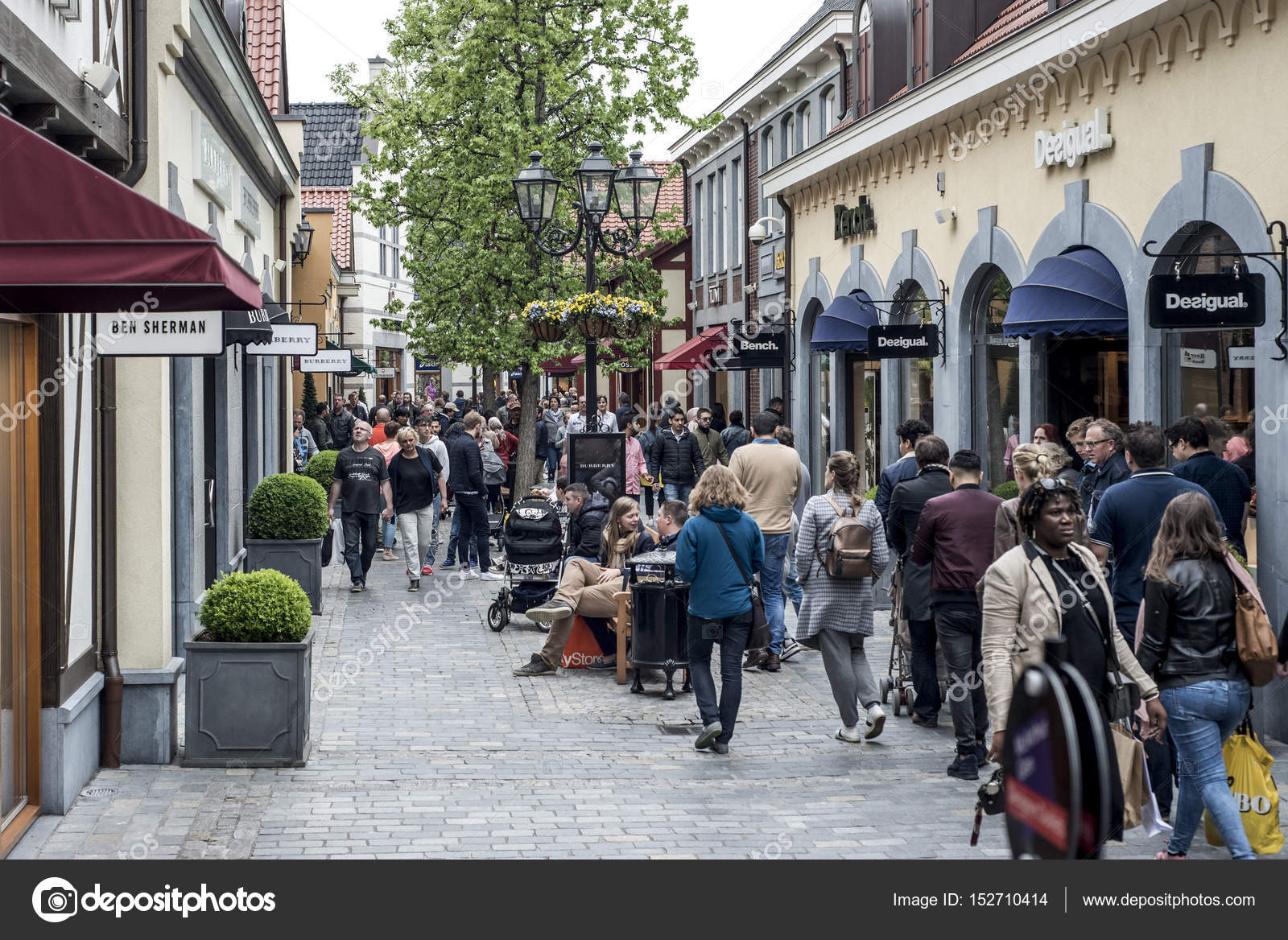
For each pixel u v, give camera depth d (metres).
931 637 9.88
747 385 31.53
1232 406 10.73
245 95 13.20
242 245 15.75
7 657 7.17
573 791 8.21
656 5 28.20
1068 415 14.27
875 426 21.09
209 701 8.67
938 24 17.83
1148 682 6.40
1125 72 12.27
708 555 9.16
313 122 48.97
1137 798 6.28
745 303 31.67
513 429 30.27
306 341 16.34
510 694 11.19
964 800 8.04
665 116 28.56
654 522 21.20
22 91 6.75
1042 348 14.52
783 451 12.41
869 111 20.39
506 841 7.19
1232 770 6.80
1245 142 10.41
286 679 8.71
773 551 12.27
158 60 9.16
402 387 56.19
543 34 27.86
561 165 27.89
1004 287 15.62
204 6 10.27
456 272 28.75
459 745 9.41
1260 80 10.20
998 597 6.37
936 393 17.22
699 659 9.27
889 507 10.59
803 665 12.50
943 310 16.83
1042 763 4.86
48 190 5.78
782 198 24.34
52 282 5.77
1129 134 12.24
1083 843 4.83
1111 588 7.81
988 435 16.20
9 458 7.23
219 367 13.59
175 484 10.21
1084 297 12.41
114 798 7.95
